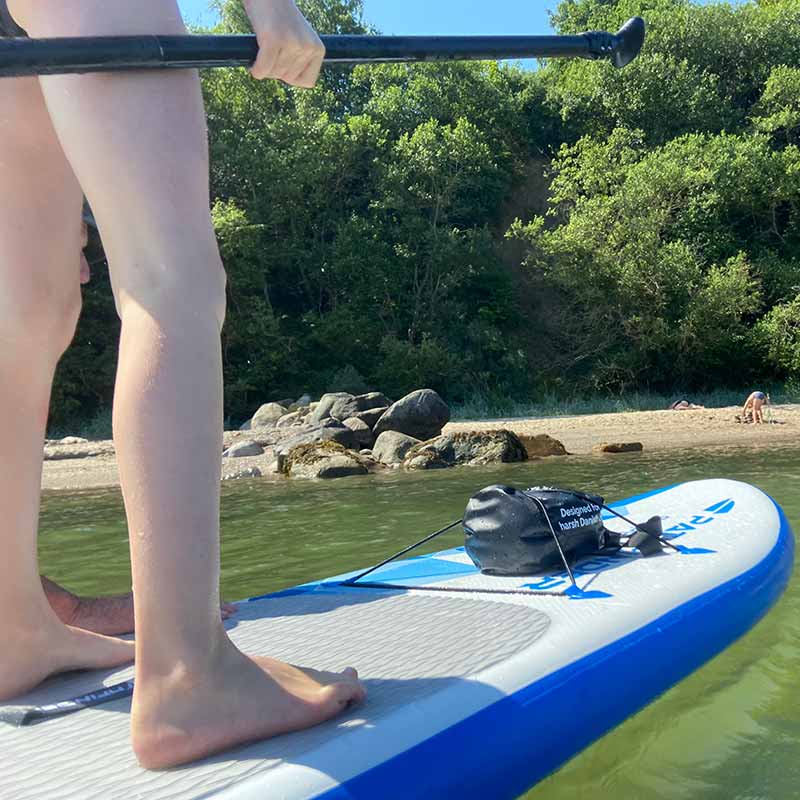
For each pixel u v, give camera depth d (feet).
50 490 32.73
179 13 4.88
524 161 105.50
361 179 93.09
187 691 4.37
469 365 86.07
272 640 6.89
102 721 5.21
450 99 103.55
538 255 92.48
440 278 89.10
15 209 5.39
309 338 84.99
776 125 92.27
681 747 7.09
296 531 18.93
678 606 7.93
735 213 91.50
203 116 4.84
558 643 6.55
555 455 39.04
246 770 4.28
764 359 82.43
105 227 4.62
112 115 4.52
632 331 85.71
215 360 4.54
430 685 5.52
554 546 8.93
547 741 5.56
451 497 24.66
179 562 4.33
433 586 8.66
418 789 4.58
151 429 4.31
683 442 42.11
